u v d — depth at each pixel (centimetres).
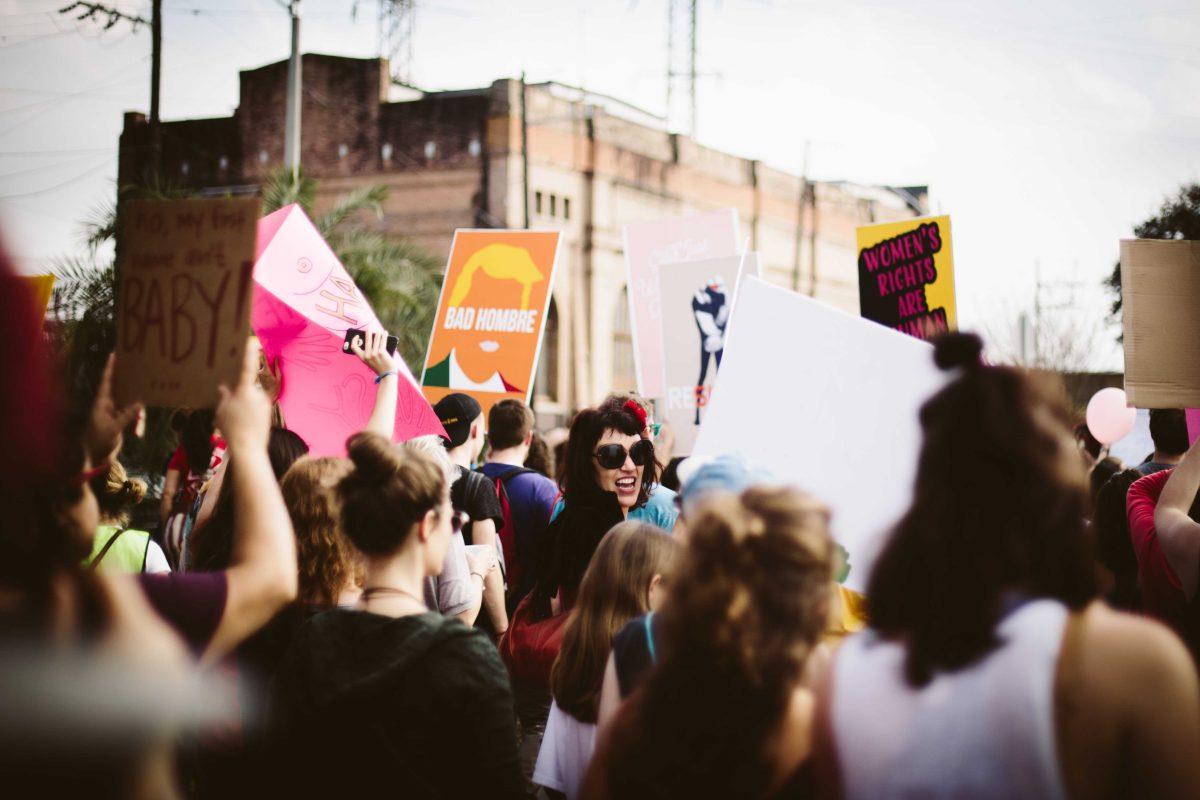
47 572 123
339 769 226
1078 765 149
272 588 164
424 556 245
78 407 157
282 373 380
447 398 512
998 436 163
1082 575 160
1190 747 147
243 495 168
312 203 1891
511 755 234
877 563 170
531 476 512
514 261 695
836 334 251
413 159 3309
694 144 3962
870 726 159
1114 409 643
